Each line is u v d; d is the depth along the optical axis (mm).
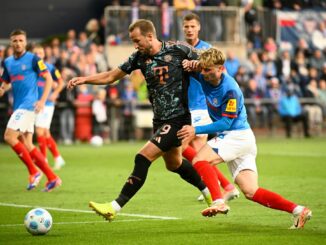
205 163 16078
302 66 52812
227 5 54500
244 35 53531
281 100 50531
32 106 23547
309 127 51656
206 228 16281
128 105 48469
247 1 54531
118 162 33969
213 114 16281
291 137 51375
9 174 29297
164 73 16438
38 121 29375
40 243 14570
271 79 51125
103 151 40969
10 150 43125
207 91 16203
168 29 51031
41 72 23562
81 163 33625
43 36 54688
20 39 23484
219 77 15828
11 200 21391
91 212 18859
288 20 56188
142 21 16359
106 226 16672
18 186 25094
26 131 23609
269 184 24781
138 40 16344
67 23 55000
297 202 20344
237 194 19719
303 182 25344
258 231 15805
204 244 14305
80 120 47812
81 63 46656
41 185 25375
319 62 54750
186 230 16031
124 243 14508
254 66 51156
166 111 16484
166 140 16281
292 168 30562
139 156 16234
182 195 22125
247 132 16156
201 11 52156
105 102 48156
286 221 17219
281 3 56938
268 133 51469
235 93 15828
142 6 51812
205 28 52250
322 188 23609
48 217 15539
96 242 14648
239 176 16141
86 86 47719
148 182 25656
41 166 23484
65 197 22031
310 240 14594
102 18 54500
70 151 41062
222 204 15602
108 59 51094
